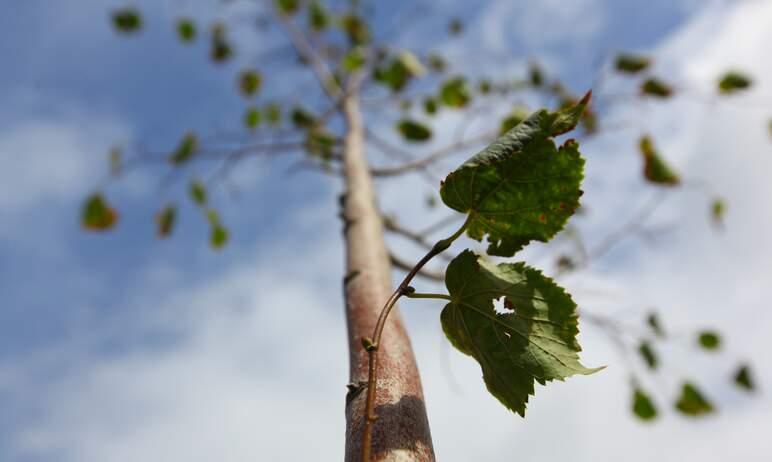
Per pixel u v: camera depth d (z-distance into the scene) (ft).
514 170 1.12
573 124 1.11
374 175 3.97
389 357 1.39
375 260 2.03
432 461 1.19
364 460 0.99
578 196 1.11
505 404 1.16
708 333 3.93
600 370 1.10
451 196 1.15
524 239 1.15
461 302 1.18
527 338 1.15
